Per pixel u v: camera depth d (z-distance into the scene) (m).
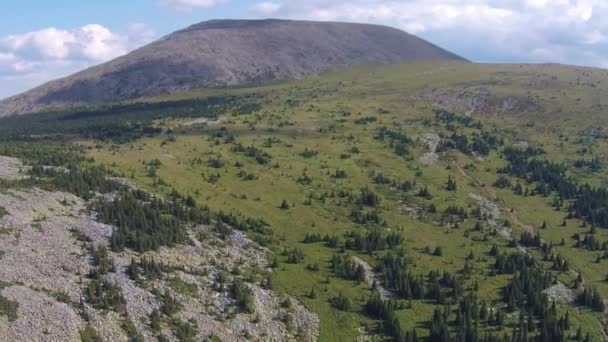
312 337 144.88
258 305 147.62
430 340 152.50
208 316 135.50
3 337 103.38
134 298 128.75
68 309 116.88
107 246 143.38
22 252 128.88
